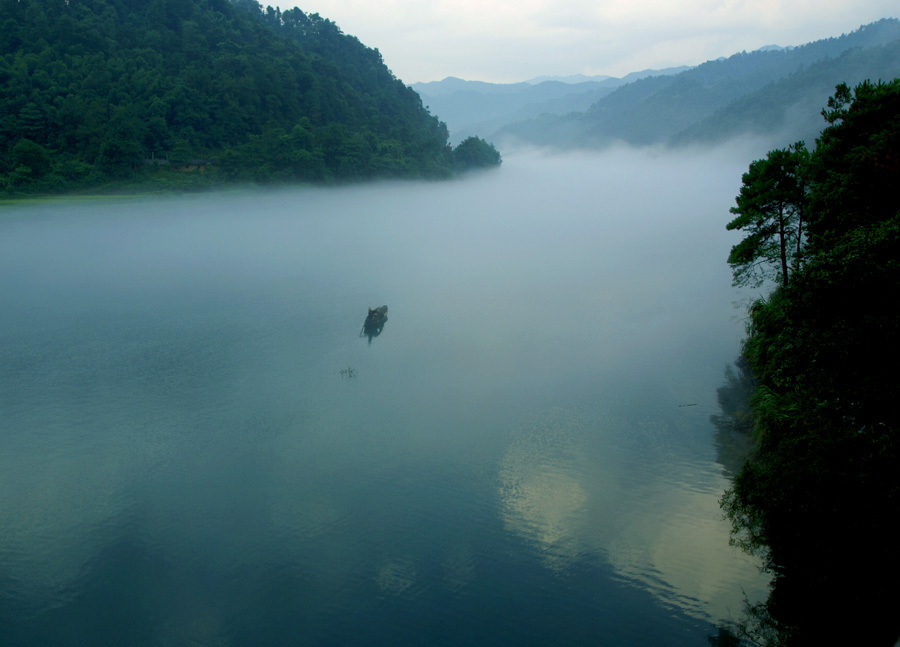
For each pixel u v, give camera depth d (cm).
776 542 3328
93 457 4941
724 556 3588
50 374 6781
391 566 3631
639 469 4562
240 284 11288
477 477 4544
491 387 6203
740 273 6362
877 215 3928
